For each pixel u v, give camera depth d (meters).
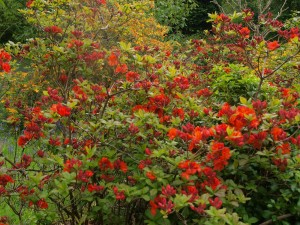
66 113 2.57
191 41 5.59
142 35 7.20
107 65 3.35
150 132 2.70
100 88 2.96
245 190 2.71
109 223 2.76
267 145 2.70
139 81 2.99
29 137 2.78
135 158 2.70
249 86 3.97
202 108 3.07
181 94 2.94
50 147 2.87
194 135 2.46
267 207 2.74
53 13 4.06
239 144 2.28
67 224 3.05
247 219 2.48
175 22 11.73
